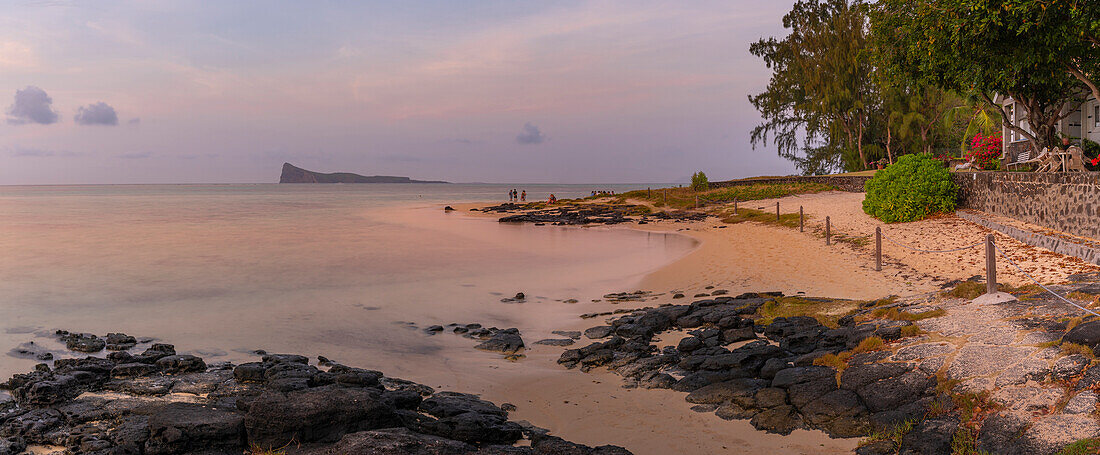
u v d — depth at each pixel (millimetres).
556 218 48531
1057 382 6934
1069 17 13938
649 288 18141
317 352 12289
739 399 8445
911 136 49281
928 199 23984
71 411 8680
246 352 12320
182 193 165000
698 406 8633
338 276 21469
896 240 21031
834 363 9102
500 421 8289
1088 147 24328
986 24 14312
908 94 49781
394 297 17766
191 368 10820
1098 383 6613
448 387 10125
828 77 51406
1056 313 9078
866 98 51031
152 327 14414
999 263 14656
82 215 58875
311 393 7855
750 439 7441
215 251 28953
